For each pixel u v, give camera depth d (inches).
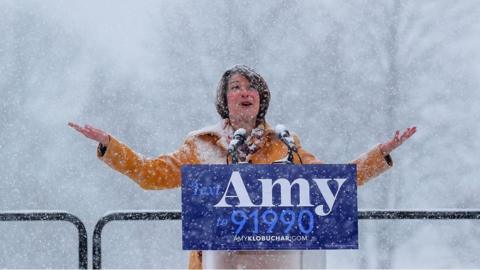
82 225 282.4
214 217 249.8
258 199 249.8
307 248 249.8
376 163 285.1
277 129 264.8
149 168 279.0
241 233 249.6
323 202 250.1
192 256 272.7
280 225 249.6
